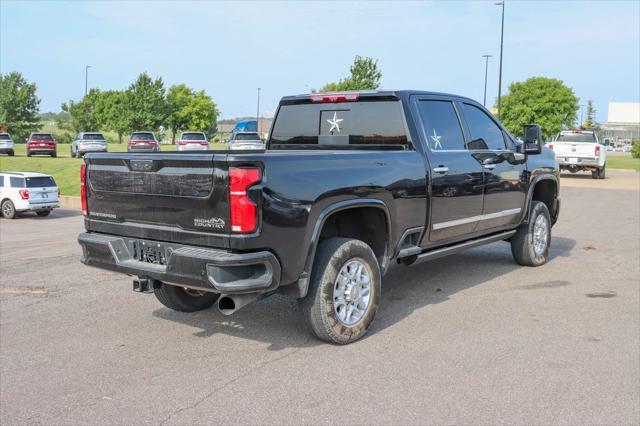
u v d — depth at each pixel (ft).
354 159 16.65
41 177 65.87
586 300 20.74
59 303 21.27
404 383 13.76
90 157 16.90
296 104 21.65
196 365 15.10
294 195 14.76
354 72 135.85
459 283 23.27
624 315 18.94
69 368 15.02
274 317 19.11
